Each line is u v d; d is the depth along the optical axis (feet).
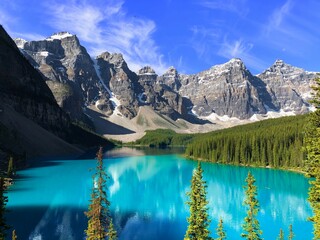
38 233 197.26
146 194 324.80
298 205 265.75
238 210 256.73
